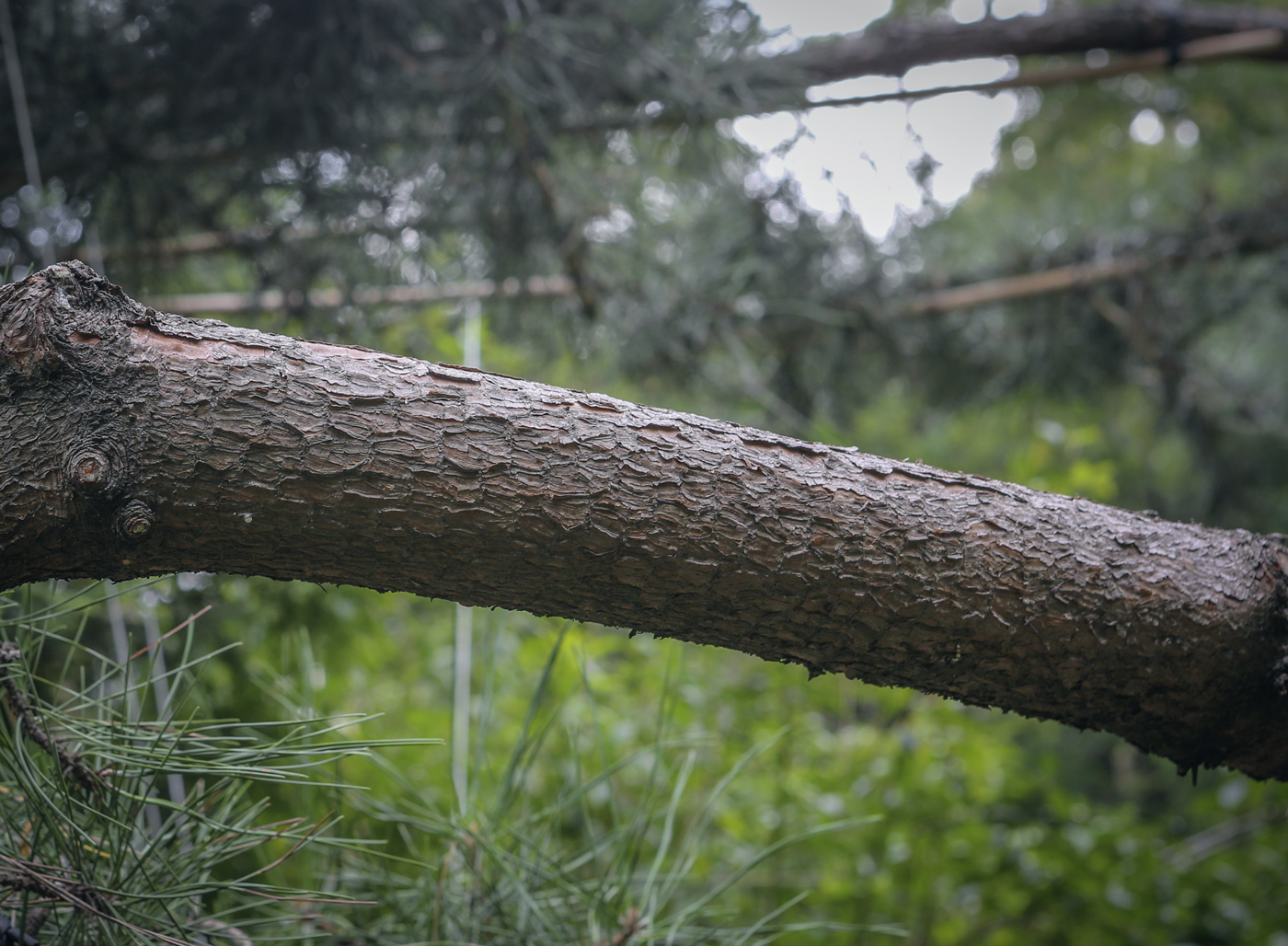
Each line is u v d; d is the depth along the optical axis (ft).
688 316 9.85
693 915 4.38
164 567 3.41
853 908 8.41
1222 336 14.53
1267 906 9.49
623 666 9.69
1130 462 17.21
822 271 10.45
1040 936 8.76
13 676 3.62
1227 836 11.01
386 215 7.90
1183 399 13.14
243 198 8.02
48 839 3.75
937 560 3.62
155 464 3.27
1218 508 14.01
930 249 12.46
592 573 3.47
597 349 10.36
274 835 3.84
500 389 3.49
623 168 9.23
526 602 3.54
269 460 3.30
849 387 11.78
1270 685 3.88
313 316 8.27
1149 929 8.73
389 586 3.51
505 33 7.05
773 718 9.61
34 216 7.11
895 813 8.55
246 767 3.64
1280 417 13.73
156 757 3.60
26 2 6.31
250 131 7.30
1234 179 17.33
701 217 10.09
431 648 10.72
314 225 8.03
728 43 8.09
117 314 3.35
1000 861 8.70
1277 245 11.53
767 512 3.53
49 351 3.25
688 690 8.98
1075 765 19.22
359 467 3.33
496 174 8.06
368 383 3.39
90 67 6.80
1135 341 11.84
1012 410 14.70
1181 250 11.68
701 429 3.59
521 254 8.52
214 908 4.38
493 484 3.38
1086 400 13.47
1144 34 9.77
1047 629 3.70
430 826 4.50
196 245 8.14
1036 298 12.17
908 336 11.79
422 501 3.35
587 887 4.50
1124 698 3.85
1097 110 20.45
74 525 3.28
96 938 3.67
